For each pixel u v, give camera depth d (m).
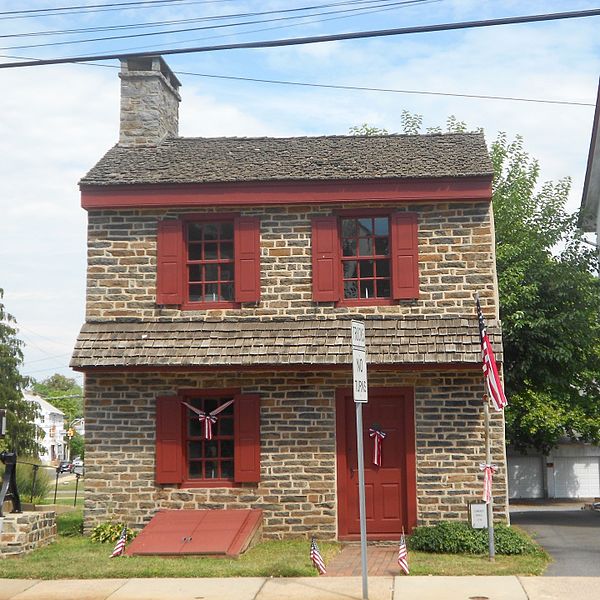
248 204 15.76
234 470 15.31
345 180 15.58
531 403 32.44
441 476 14.94
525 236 24.08
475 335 14.93
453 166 15.84
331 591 10.77
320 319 15.52
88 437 15.53
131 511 15.30
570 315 22.30
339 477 15.13
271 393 15.37
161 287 15.81
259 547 14.27
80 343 15.43
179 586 11.23
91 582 11.52
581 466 37.62
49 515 14.60
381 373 15.23
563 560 13.10
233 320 15.66
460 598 10.31
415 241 15.52
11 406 46.91
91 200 15.89
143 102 18.19
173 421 15.41
